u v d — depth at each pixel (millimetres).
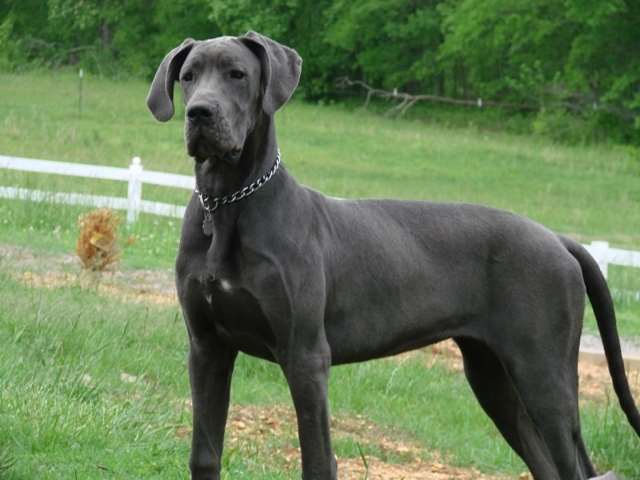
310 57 65875
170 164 33938
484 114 60062
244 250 7398
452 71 65188
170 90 7613
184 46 7672
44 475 8367
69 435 9055
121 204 23344
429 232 8367
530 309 8352
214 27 68250
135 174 23109
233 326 7551
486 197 36250
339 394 13125
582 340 17734
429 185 38125
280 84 7480
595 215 33844
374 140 48031
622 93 51969
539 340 8352
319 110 59219
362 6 62312
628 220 33344
